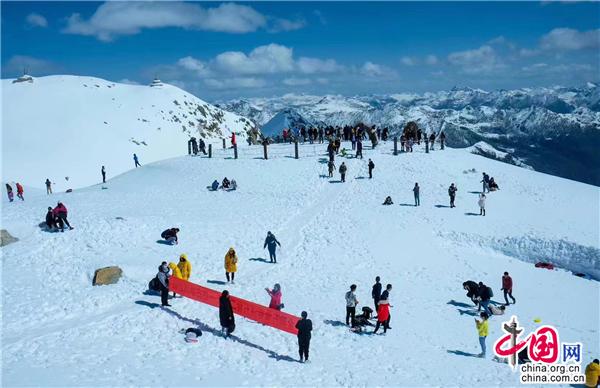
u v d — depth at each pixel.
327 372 18.05
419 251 32.94
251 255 30.97
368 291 26.70
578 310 25.81
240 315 22.58
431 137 54.78
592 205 40.72
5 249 29.16
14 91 106.19
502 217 37.66
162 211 37.84
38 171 77.00
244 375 17.31
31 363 17.30
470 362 19.50
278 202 40.94
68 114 97.88
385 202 40.28
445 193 42.72
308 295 25.88
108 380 16.20
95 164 83.94
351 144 57.03
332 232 35.25
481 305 24.66
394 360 19.33
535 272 31.28
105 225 32.09
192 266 28.38
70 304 22.81
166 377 16.69
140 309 22.50
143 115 107.00
